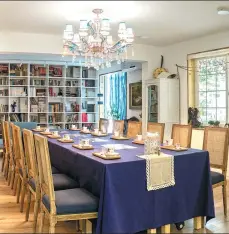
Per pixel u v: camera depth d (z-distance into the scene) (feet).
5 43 17.44
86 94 28.96
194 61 19.35
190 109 19.16
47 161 8.15
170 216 9.34
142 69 21.53
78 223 10.00
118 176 8.29
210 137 11.85
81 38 14.28
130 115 25.22
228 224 10.44
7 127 14.94
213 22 15.01
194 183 9.91
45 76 26.63
